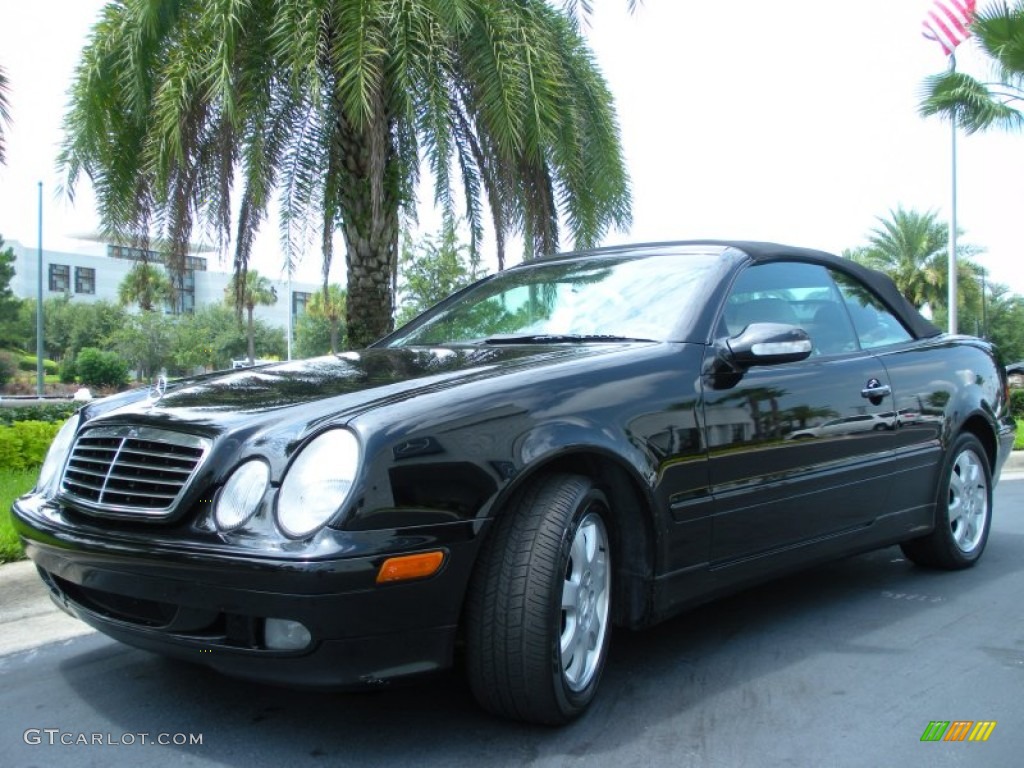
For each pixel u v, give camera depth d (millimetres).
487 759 2533
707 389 3148
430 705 2881
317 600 2240
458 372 2857
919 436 4148
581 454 2723
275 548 2283
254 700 2941
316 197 8711
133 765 2523
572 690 2680
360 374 2980
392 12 6914
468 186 9438
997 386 4848
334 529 2287
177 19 7469
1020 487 7953
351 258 8312
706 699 2984
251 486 2408
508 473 2531
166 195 7742
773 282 3756
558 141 8312
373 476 2340
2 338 63938
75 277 85688
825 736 2725
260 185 7660
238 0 6828
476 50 7539
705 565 3117
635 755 2574
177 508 2447
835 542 3717
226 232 8906
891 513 4039
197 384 3123
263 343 66750
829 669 3273
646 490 2857
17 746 2643
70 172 7961
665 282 3594
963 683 3156
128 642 2643
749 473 3236
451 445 2471
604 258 4055
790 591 4301
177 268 9211
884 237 48219
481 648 2535
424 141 7926
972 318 51094
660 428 2941
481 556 2551
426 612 2393
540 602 2514
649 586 2945
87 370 57625
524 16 7758
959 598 4195
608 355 3031
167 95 7113
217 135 8477
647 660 3344
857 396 3766
